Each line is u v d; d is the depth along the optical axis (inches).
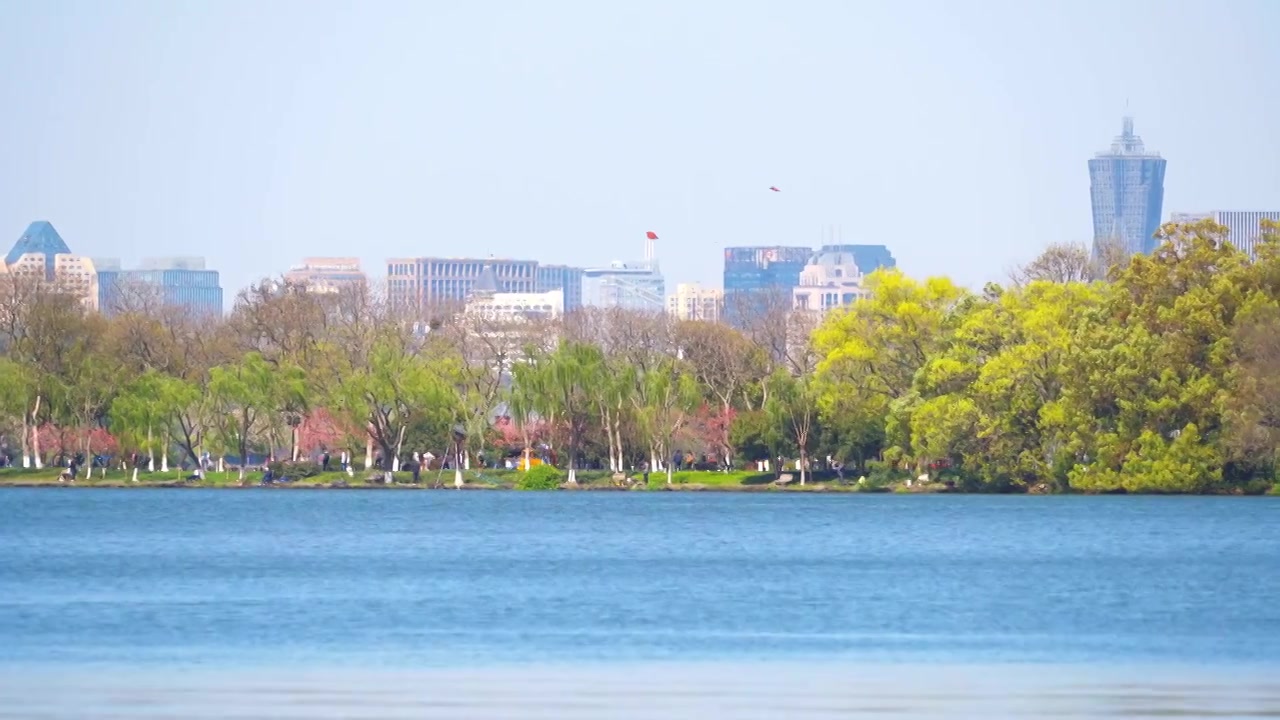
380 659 4325.8
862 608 5364.2
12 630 4862.2
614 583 6102.4
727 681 4015.8
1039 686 3944.4
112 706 3700.8
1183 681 4010.8
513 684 3971.5
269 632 4822.8
